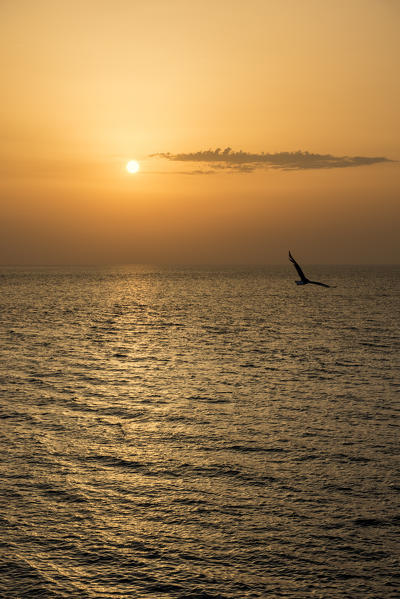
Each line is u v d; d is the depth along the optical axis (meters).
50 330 73.56
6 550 17.83
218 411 33.78
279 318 91.00
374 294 158.75
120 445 27.52
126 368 47.38
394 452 26.55
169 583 16.44
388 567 17.16
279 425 30.91
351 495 21.89
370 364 49.03
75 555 17.69
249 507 20.92
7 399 36.00
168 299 139.75
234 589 16.17
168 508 20.83
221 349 57.97
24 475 23.52
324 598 15.77
